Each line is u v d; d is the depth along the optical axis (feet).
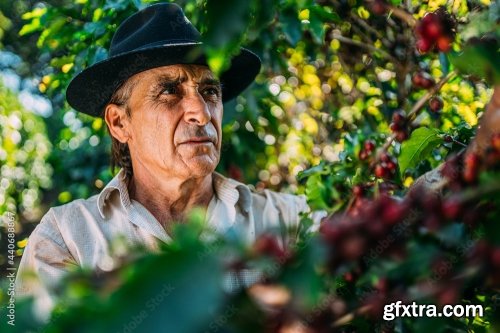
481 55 2.35
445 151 5.66
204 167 6.27
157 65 6.27
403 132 5.18
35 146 15.55
